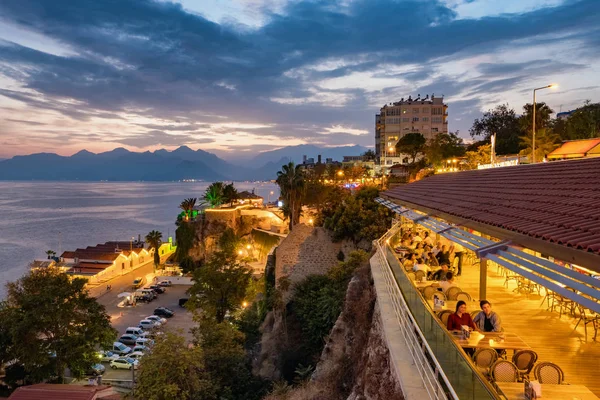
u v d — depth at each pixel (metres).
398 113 123.00
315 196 69.75
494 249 7.73
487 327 9.60
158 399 22.62
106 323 36.12
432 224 13.62
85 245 153.75
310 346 30.89
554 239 6.20
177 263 89.12
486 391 5.74
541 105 63.19
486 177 18.94
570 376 8.27
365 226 36.84
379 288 16.80
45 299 31.94
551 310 12.55
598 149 32.69
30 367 31.25
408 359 10.42
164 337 25.80
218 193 109.12
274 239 73.94
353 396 14.23
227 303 43.62
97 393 27.12
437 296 12.10
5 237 172.62
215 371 27.86
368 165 131.12
